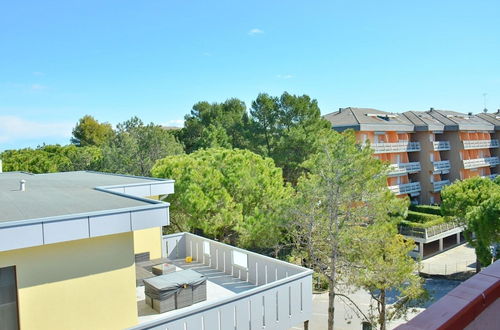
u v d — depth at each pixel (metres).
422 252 31.36
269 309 9.26
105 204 8.84
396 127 41.12
